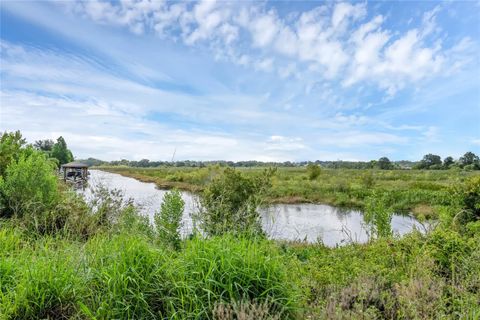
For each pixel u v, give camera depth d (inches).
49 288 97.6
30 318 92.5
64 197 249.6
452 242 150.6
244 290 97.0
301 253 207.8
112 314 89.6
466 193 245.3
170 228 184.4
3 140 327.9
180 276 101.6
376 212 285.1
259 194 269.4
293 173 1668.3
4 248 133.6
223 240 124.2
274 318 90.5
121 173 1843.0
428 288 116.3
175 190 209.2
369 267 137.2
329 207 725.9
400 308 104.0
